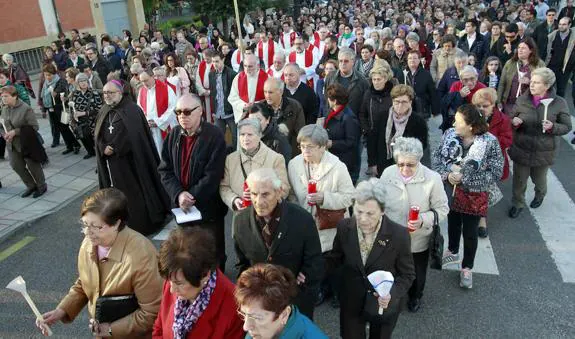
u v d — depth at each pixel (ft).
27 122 23.18
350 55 22.08
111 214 8.82
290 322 6.89
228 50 41.29
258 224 10.50
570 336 13.12
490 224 19.11
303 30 59.31
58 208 23.30
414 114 17.93
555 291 14.94
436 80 28.81
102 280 9.27
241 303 6.63
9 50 51.78
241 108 23.67
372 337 10.93
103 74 36.83
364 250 10.59
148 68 32.76
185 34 57.26
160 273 7.53
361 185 10.20
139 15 77.00
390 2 93.71
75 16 62.13
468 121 14.11
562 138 27.50
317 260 10.62
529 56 21.79
